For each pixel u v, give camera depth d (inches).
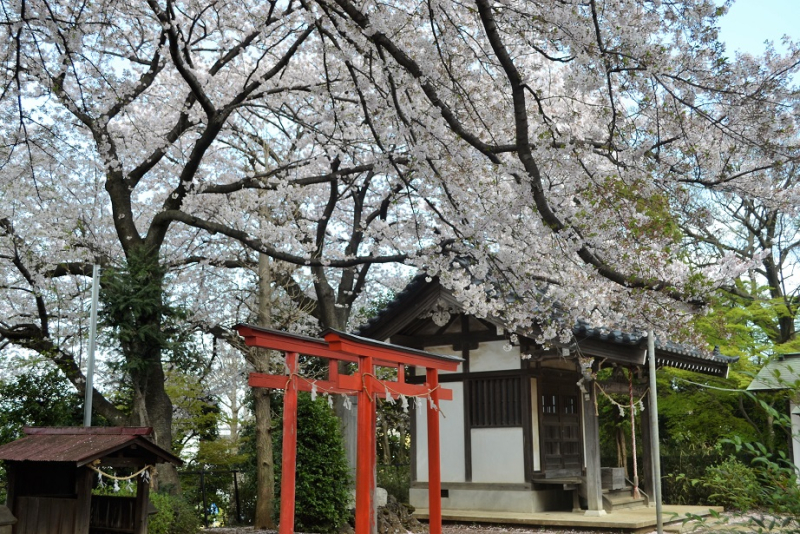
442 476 530.6
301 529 424.8
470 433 522.3
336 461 437.1
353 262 433.4
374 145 501.7
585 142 275.3
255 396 520.7
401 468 650.8
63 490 303.4
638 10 233.6
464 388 527.2
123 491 389.1
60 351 484.7
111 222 586.9
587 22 231.8
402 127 337.1
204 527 509.0
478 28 358.6
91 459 283.9
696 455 642.8
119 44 483.5
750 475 162.9
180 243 615.8
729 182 284.7
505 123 361.4
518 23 267.0
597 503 469.1
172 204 525.7
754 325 761.6
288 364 280.1
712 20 222.8
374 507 303.1
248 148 609.0
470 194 347.3
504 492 501.7
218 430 785.6
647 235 284.2
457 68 343.6
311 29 442.0
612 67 231.9
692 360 535.5
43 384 490.0
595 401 483.8
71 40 338.0
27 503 300.2
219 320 609.9
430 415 355.6
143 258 469.7
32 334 496.4
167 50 497.0
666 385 684.7
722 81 243.4
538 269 379.9
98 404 490.0
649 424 564.4
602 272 276.7
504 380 513.3
